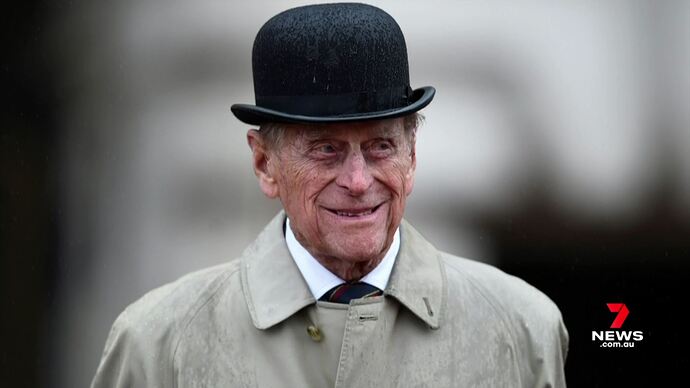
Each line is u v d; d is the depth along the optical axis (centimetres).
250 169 1889
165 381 858
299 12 817
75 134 1933
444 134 1873
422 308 860
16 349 1886
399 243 889
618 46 1886
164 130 1908
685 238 1869
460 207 1873
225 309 871
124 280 1881
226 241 1861
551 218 1880
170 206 1897
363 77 798
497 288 909
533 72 1886
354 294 855
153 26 1925
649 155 1881
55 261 1903
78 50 1936
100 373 894
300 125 805
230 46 1906
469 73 1883
